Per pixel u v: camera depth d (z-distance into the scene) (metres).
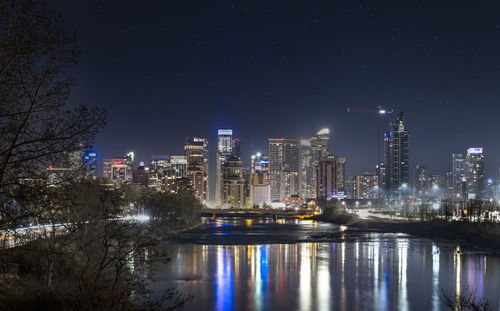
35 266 42.69
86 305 36.75
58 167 33.25
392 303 69.62
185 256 122.31
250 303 68.94
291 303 69.19
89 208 50.50
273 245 155.00
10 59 30.98
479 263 110.75
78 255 49.31
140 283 44.31
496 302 70.19
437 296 74.19
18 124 31.80
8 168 31.23
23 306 37.59
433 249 141.75
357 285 82.94
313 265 106.81
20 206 32.19
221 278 88.44
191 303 67.69
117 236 39.12
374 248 145.00
